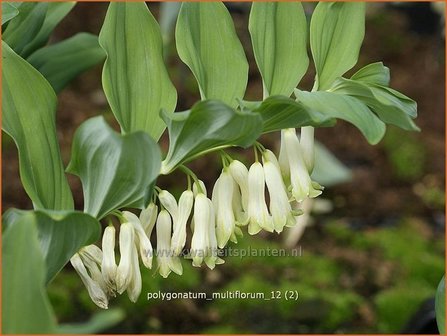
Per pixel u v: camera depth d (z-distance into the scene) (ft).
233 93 0.71
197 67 0.70
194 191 0.72
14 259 0.49
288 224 0.73
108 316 0.46
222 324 1.65
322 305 1.69
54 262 0.62
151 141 0.58
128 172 0.61
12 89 0.66
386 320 1.68
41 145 0.67
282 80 0.73
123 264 0.69
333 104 0.63
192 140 0.65
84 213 0.59
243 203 0.74
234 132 0.62
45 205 0.67
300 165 0.75
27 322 0.49
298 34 0.72
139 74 0.70
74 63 1.01
